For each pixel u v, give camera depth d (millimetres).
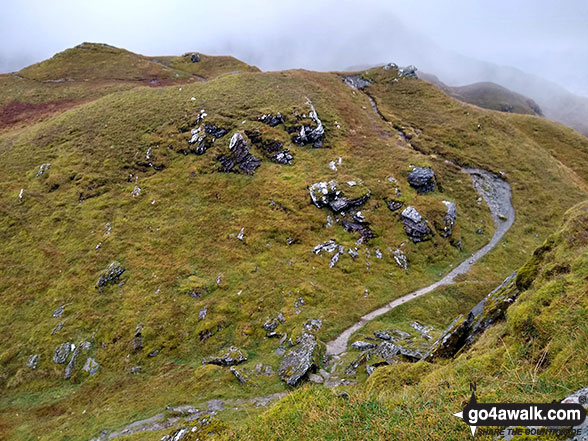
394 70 101812
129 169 57406
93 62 111625
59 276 43031
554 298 8047
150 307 38812
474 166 68312
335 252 46062
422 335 31188
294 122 63531
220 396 27281
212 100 69000
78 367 34188
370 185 54375
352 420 7539
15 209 51781
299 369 28547
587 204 13336
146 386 31016
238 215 50219
